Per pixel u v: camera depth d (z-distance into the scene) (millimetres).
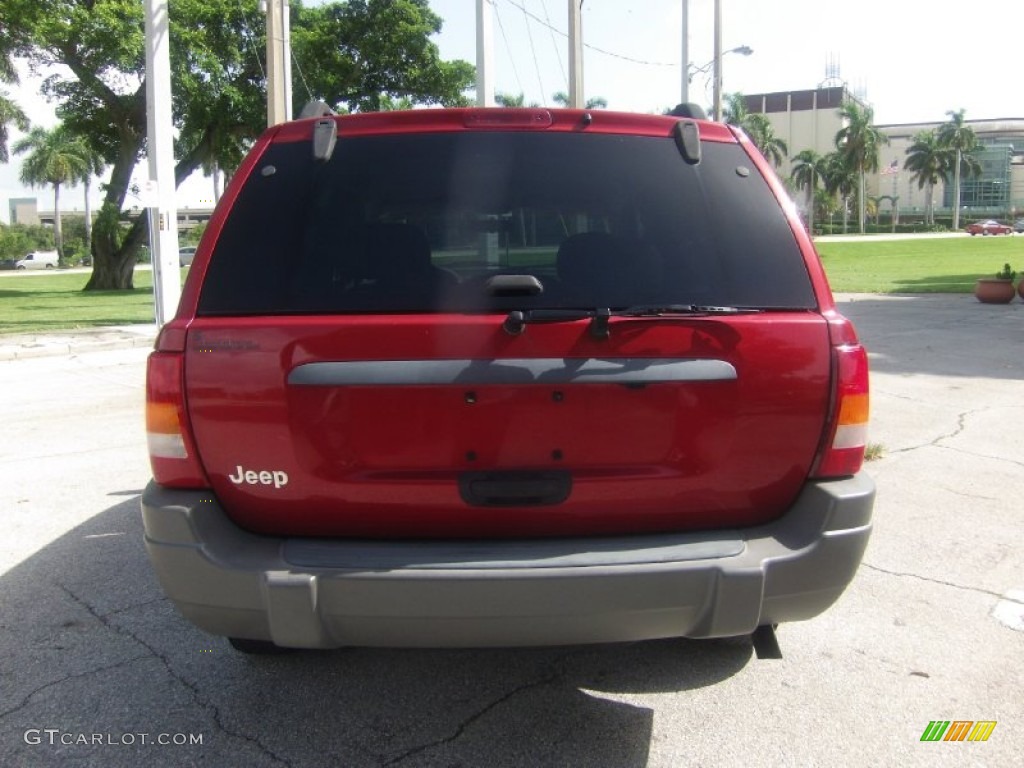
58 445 7219
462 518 2617
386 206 2869
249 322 2604
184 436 2627
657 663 3516
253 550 2600
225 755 2895
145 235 33344
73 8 24109
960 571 4438
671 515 2666
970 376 10031
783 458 2678
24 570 4504
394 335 2553
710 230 2818
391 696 3264
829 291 2791
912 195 140375
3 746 2945
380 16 27922
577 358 2572
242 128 27969
